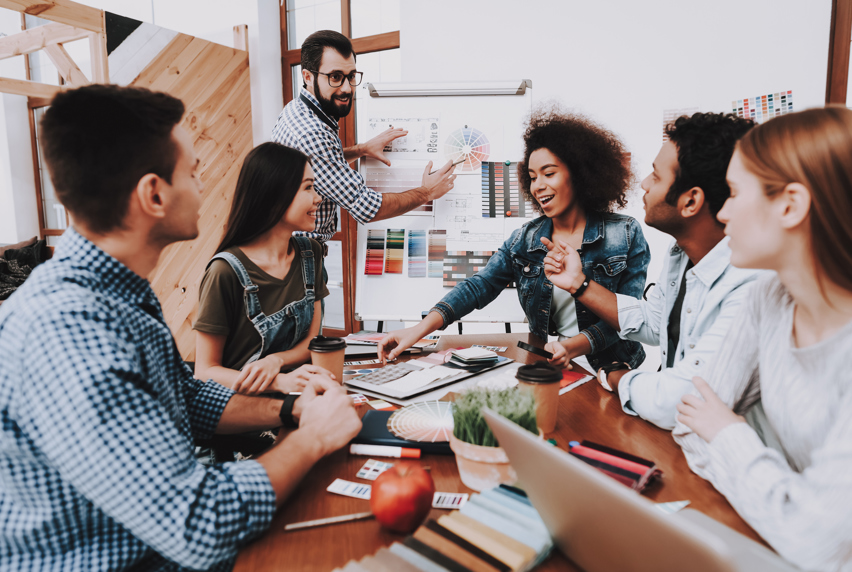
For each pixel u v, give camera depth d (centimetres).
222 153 329
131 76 278
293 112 185
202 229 321
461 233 205
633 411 95
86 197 59
